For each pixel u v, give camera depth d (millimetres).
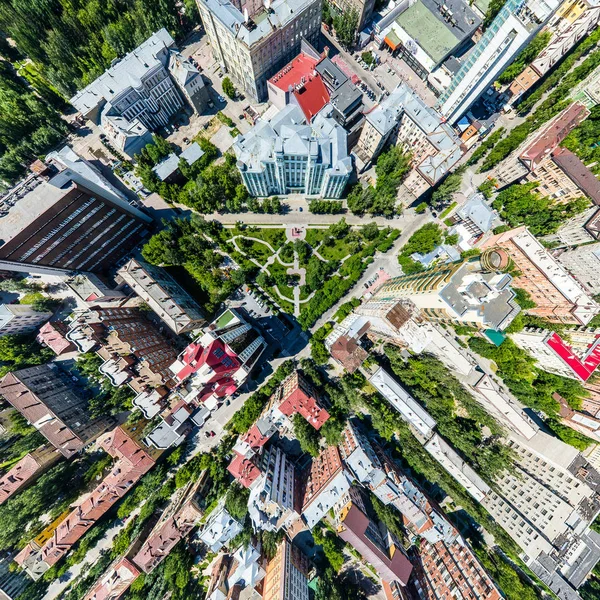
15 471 111688
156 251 122062
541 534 103062
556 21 124188
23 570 115000
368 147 126188
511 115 132875
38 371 117500
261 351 121625
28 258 99875
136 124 125750
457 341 120875
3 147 129750
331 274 128625
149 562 107938
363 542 99000
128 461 110625
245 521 110938
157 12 130375
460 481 115688
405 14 129625
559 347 103688
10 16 122250
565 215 114125
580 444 111312
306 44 124312
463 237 125625
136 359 108188
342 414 121625
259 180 118438
